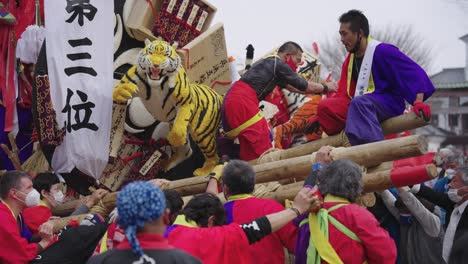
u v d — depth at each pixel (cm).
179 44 1273
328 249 750
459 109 4562
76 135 1177
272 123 1436
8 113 1315
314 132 1231
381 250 741
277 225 747
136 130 1248
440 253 1077
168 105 1145
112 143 1211
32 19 1340
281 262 836
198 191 1048
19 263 917
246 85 1129
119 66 1266
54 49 1201
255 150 1108
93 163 1181
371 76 1049
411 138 877
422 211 1025
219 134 1220
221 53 1296
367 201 939
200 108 1161
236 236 736
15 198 954
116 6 1268
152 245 573
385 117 1035
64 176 1224
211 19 1308
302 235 789
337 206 760
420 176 835
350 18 1059
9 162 1349
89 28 1208
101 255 579
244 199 839
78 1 1216
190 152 1266
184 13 1273
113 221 838
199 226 769
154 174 1262
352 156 909
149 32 1254
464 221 1036
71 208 1173
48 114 1188
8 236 916
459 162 1520
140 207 556
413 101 1014
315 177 833
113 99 1165
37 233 1027
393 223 1100
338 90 1102
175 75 1116
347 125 1011
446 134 4603
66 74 1195
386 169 962
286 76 1148
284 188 996
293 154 1085
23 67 1335
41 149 1232
